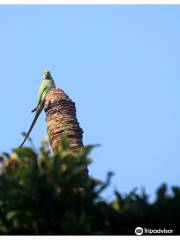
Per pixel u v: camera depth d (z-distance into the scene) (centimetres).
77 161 1597
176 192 1570
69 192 1523
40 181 1491
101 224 1510
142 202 1548
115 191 1567
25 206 1475
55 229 1469
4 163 1603
